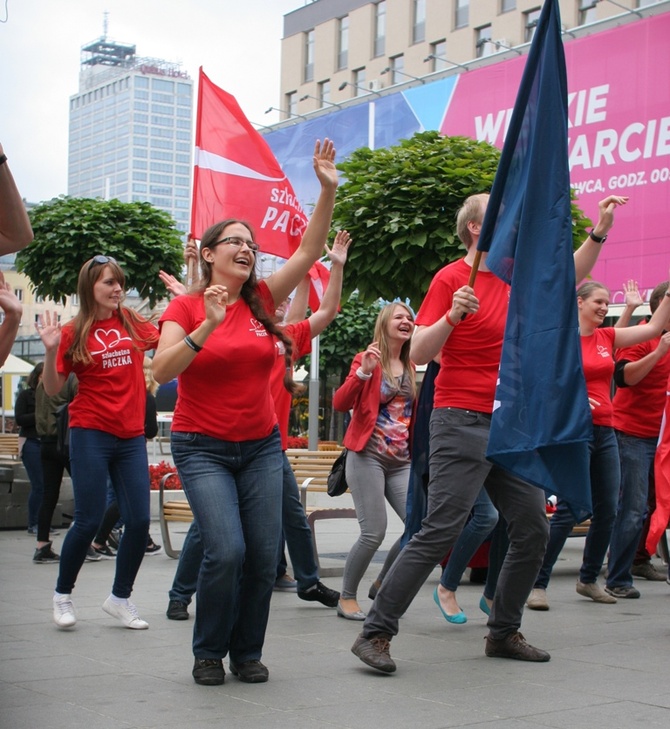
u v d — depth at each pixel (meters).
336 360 28.45
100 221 12.67
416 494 5.14
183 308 4.43
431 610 6.54
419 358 4.72
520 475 4.54
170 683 4.43
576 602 6.95
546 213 4.70
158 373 4.17
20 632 5.63
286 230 7.91
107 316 5.70
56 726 3.73
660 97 21.45
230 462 4.39
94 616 6.15
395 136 26.84
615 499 6.84
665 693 4.31
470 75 25.05
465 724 3.80
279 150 30.06
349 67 47.94
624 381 7.21
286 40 51.59
